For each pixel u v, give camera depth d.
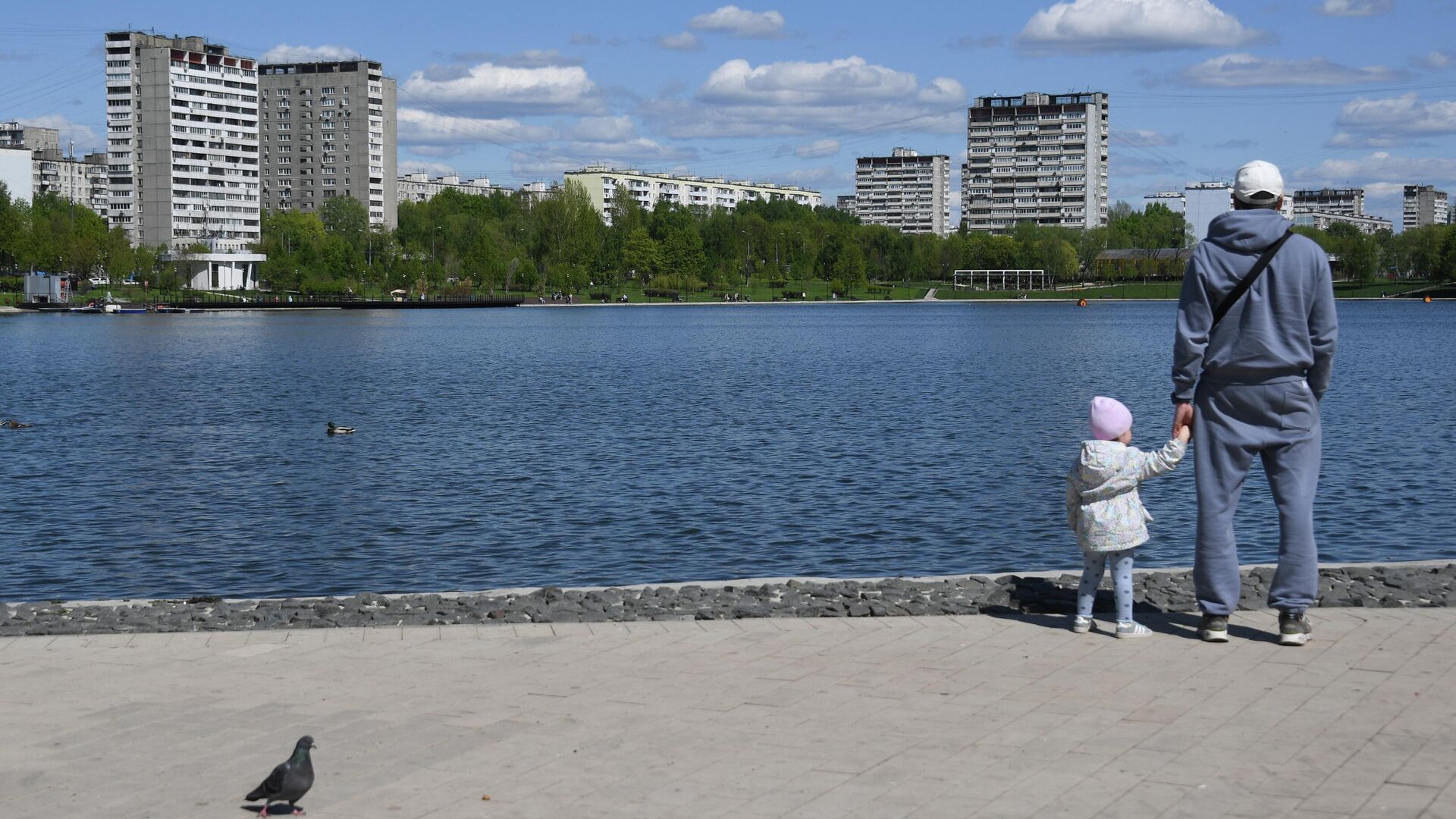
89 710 9.59
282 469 34.53
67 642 11.55
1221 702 9.47
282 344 107.38
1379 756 8.30
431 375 71.81
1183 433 11.26
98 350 99.38
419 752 8.59
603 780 8.03
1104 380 65.19
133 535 25.62
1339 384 59.31
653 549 23.78
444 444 39.50
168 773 8.27
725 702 9.59
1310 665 10.45
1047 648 11.05
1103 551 11.37
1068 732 8.84
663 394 57.56
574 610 13.09
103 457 37.50
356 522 26.67
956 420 45.22
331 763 8.39
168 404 54.69
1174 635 11.50
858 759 8.34
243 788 8.02
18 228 193.62
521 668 10.57
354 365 81.31
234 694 9.95
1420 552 22.64
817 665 10.57
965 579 14.31
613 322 159.25
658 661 10.75
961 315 184.25
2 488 31.52
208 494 30.34
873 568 22.11
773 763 8.29
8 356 91.12
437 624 12.85
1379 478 30.33
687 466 33.81
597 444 38.91
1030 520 25.94
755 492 29.48
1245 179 11.33
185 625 13.28
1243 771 8.05
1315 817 7.34
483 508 28.00
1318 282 11.02
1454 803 7.51
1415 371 67.62
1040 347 99.69
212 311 197.75
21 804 7.77
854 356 88.12
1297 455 11.08
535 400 55.19
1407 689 9.73
